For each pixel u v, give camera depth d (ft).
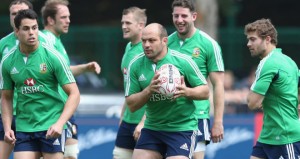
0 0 327.06
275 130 104.01
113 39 265.13
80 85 235.20
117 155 121.39
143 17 118.62
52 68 102.12
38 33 107.04
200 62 113.09
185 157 101.09
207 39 113.29
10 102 106.32
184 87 97.55
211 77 113.60
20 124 104.42
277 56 103.71
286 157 103.71
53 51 102.27
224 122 160.45
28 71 102.06
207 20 238.07
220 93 112.57
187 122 101.91
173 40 114.62
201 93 99.14
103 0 342.44
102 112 217.56
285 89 103.19
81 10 341.82
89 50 264.31
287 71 103.40
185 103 100.53
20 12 100.27
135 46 118.83
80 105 216.95
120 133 121.08
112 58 264.52
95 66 120.57
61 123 101.04
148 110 101.65
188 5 111.55
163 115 100.89
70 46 263.08
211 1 238.89
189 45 113.19
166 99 98.68
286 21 352.69
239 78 261.65
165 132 101.71
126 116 120.57
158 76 96.84
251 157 106.83
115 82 262.67
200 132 113.60
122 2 342.44
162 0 335.47
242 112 188.75
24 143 104.01
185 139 101.40
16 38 116.47
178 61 99.60
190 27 112.78
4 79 104.83
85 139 157.38
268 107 104.42
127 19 117.80
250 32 104.53
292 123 103.81
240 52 269.64
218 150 160.15
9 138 103.91
